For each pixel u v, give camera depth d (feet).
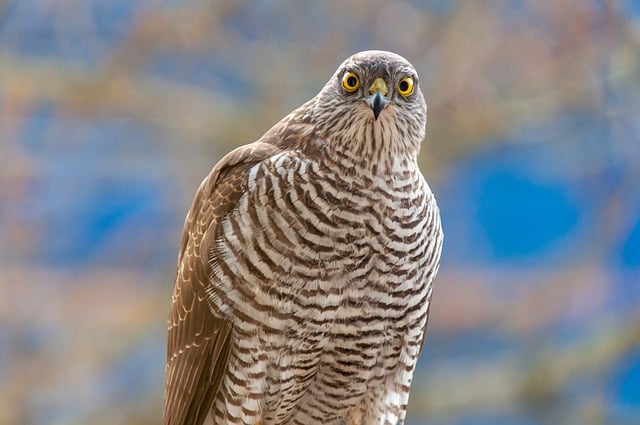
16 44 48.70
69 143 49.98
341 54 48.32
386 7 48.11
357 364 28.48
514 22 47.83
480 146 49.88
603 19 46.65
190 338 28.37
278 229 26.99
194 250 28.32
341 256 27.14
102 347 49.26
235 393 28.07
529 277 55.11
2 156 47.44
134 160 50.31
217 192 27.94
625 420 50.72
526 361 49.78
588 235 49.65
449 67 47.62
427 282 28.40
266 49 48.49
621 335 49.06
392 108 27.63
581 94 47.70
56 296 49.29
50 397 48.29
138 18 48.49
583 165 49.06
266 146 28.25
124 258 51.01
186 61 49.39
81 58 49.08
